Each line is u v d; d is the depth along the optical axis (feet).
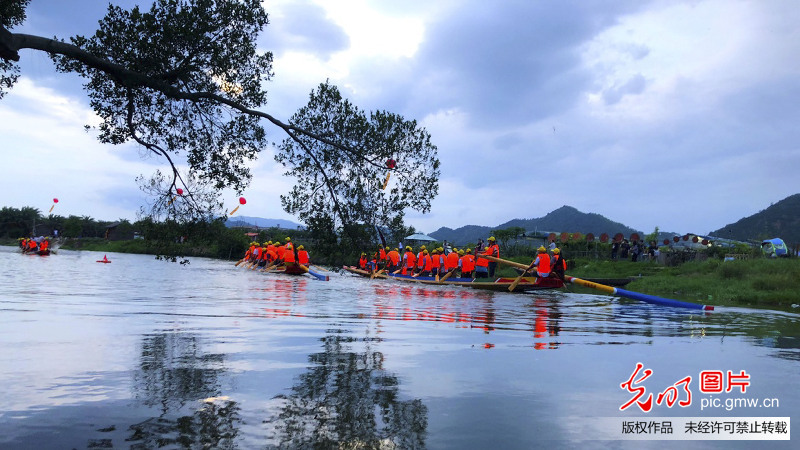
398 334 17.98
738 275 61.93
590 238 125.08
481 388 10.28
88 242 221.05
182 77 27.99
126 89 27.89
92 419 7.54
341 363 12.23
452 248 76.48
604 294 51.88
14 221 221.25
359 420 7.88
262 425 7.47
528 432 7.70
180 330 17.29
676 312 32.63
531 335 18.92
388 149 33.19
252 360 12.28
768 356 15.52
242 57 30.37
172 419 7.62
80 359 11.93
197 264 115.34
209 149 31.73
